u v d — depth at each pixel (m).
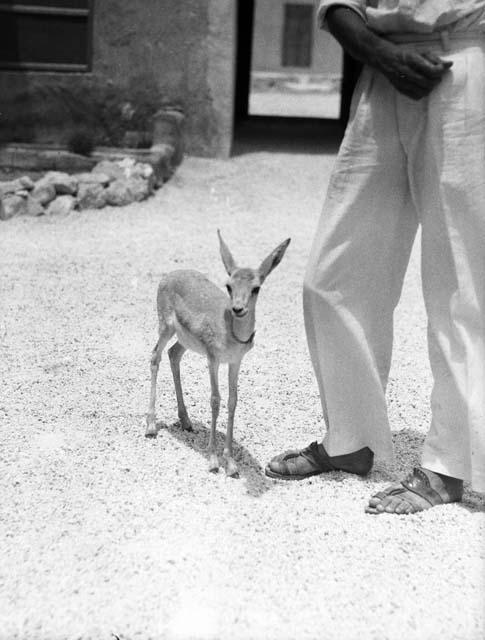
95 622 3.03
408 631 3.01
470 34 3.33
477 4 3.29
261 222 7.55
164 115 9.23
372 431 3.58
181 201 8.17
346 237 3.49
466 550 3.30
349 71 12.97
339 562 3.25
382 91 3.43
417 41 3.36
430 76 3.28
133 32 9.40
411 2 3.31
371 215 3.48
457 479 3.50
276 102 18.84
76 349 4.74
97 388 4.33
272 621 3.04
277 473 3.68
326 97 21.27
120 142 9.55
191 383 4.41
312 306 3.53
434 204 3.39
